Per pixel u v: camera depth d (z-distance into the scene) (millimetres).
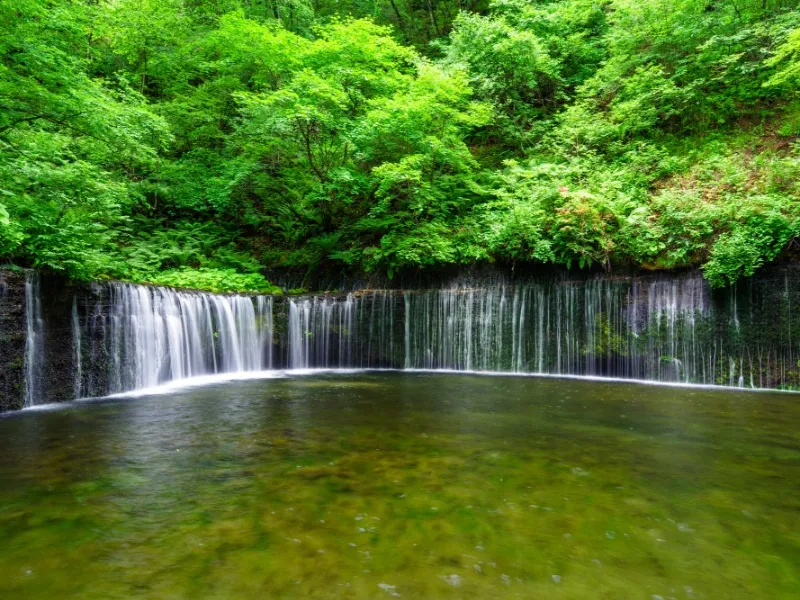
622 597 2740
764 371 9719
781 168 10953
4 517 3748
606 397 8703
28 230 8312
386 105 13477
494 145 17984
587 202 11781
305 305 13359
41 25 8477
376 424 6664
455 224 13969
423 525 3621
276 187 15859
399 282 13742
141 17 16828
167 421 6859
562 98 17984
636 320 11070
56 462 5066
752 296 9875
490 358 12484
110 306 9156
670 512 3867
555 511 3873
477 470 4805
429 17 25297
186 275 13305
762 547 3322
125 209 14484
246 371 12359
